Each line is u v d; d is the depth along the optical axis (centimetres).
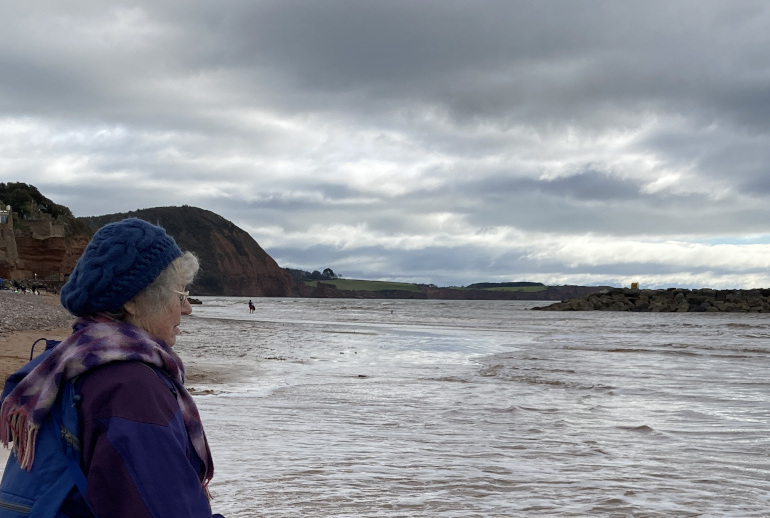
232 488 491
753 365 1706
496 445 707
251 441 703
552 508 445
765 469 594
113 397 144
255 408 978
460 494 481
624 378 1414
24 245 9600
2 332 2039
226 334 3172
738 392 1184
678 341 2839
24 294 5841
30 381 149
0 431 152
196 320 4928
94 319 164
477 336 3316
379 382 1364
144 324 170
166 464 143
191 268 182
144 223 174
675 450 686
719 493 500
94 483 138
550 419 898
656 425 848
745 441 739
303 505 445
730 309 9362
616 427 834
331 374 1523
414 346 2564
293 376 1474
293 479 523
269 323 4681
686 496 488
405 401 1077
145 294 168
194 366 1645
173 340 177
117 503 137
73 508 145
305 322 5038
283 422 844
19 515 146
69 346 152
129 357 150
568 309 10181
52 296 6850
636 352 2188
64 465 146
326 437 739
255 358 1922
